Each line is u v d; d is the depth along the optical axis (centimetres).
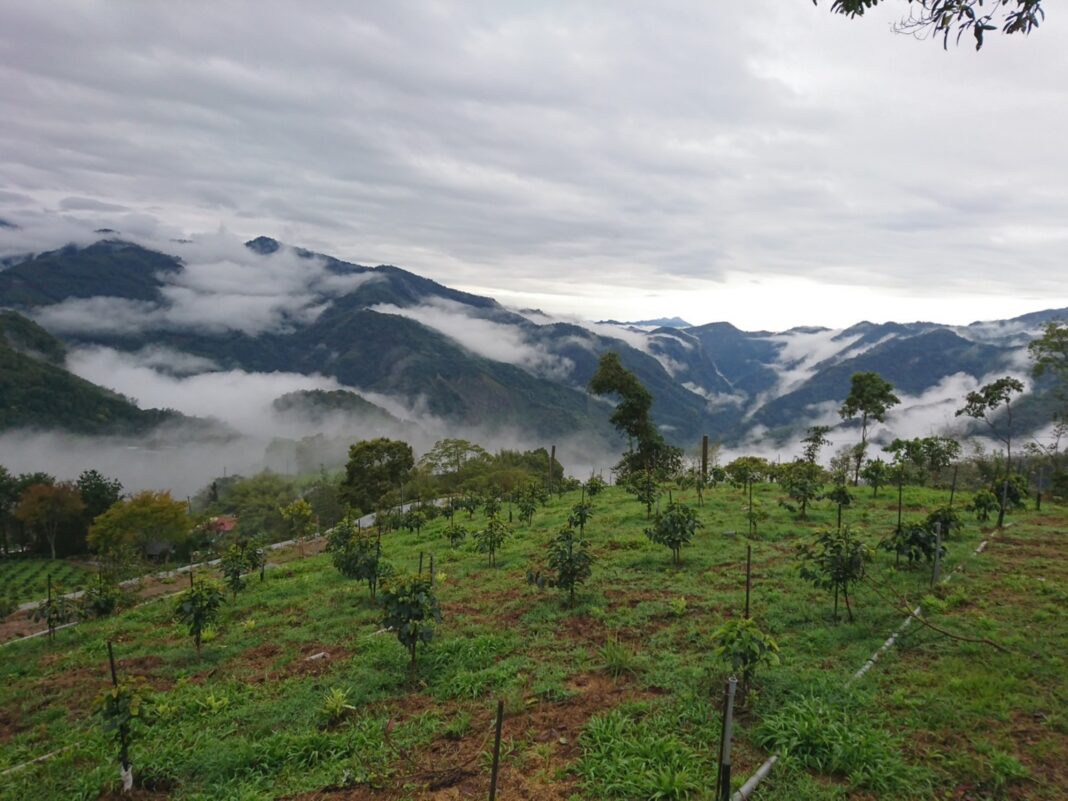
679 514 1602
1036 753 687
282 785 802
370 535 2761
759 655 818
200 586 1431
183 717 1051
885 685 856
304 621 1603
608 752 770
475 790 736
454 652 1167
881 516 2042
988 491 2014
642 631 1173
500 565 1898
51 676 1454
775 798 653
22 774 941
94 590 2097
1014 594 1171
